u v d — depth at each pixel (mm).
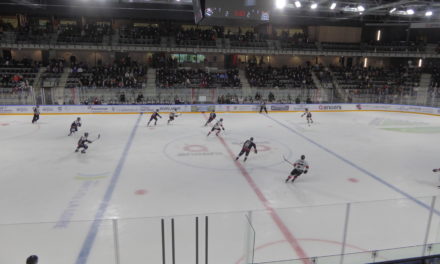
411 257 6887
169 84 30188
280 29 41125
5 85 26969
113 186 11109
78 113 26000
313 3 28594
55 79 29078
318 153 15750
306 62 38844
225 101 28688
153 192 10688
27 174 12109
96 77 29625
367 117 27141
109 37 33750
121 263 6234
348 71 37031
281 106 29406
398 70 38281
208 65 38188
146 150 15609
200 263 6180
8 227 6180
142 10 33219
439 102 28531
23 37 31094
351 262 6617
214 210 9453
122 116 25219
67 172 12383
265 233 7289
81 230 7715
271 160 14430
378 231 7324
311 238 7168
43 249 6309
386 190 11258
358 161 14555
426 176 12742
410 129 22031
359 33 40281
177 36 34906
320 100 30844
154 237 6801
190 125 21922
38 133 18781
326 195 10727
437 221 7750
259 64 37281
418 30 40094
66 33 32656
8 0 30750
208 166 13430
